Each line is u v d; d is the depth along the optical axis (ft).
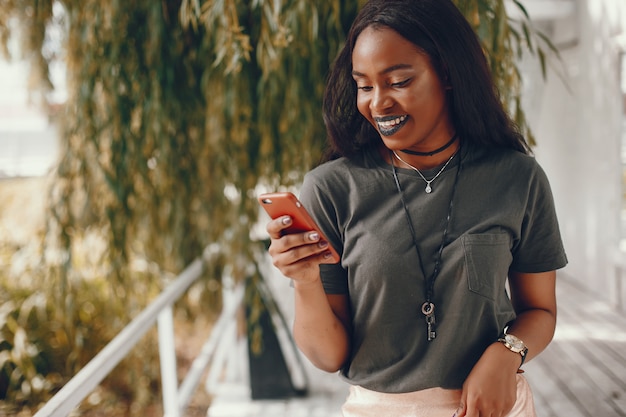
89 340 12.23
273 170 7.75
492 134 3.35
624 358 11.68
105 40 7.32
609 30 15.30
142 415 11.86
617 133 15.34
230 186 8.55
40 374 12.19
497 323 3.36
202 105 7.91
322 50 6.57
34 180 15.74
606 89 15.70
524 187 3.35
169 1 7.23
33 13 8.08
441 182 3.31
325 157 3.72
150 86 7.52
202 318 12.17
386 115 3.13
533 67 17.87
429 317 3.30
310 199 3.48
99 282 12.42
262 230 10.29
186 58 7.57
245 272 8.61
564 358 11.82
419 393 3.42
